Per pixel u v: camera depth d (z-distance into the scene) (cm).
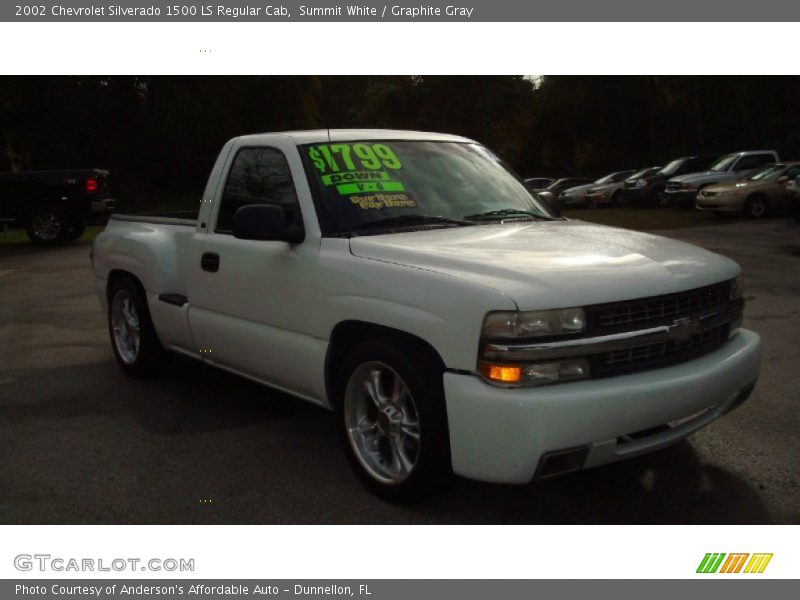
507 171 525
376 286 378
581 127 4450
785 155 3388
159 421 515
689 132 3928
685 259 392
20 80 2845
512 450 325
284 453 457
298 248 429
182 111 3138
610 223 2095
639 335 346
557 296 331
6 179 1794
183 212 678
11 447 474
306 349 425
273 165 467
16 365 669
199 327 515
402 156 477
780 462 426
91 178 1805
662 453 441
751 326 757
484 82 5178
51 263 1452
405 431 381
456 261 364
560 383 332
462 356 338
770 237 1612
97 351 717
